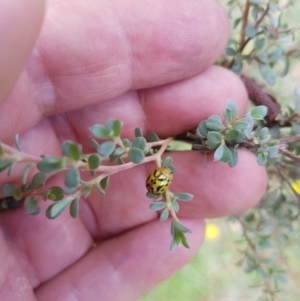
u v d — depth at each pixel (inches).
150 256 2.9
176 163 2.7
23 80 2.3
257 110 2.2
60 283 2.9
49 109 2.6
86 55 2.4
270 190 3.2
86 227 3.0
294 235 3.0
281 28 2.7
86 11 2.4
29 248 2.8
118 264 2.9
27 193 1.9
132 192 2.8
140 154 1.9
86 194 1.8
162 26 2.5
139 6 2.5
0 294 2.5
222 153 2.1
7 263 2.5
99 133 1.8
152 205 2.0
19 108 2.3
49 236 2.8
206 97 2.7
